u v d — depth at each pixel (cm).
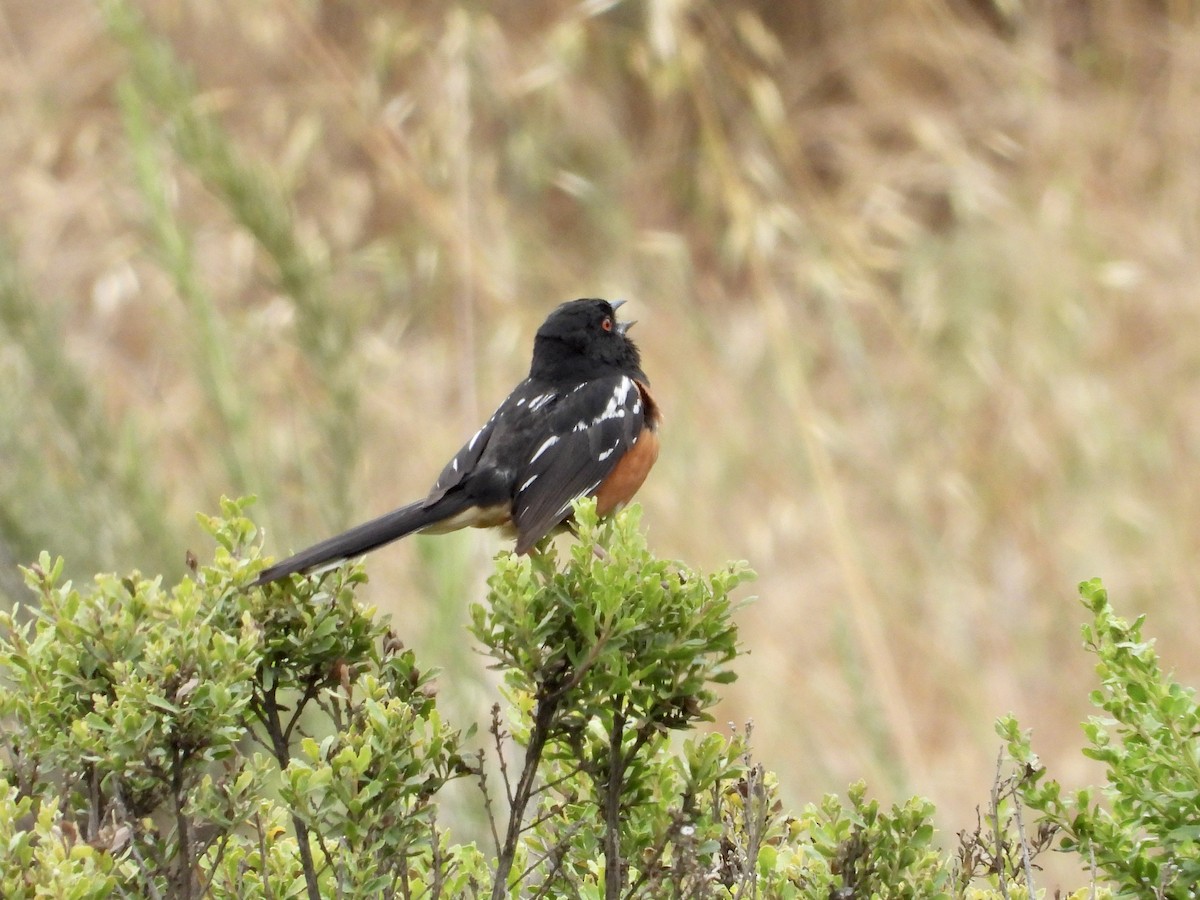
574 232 1490
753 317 1357
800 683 1034
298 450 923
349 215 1304
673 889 461
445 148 1112
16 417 902
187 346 1030
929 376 1255
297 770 429
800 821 503
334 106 1253
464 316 1069
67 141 1390
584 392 768
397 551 1026
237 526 507
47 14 1552
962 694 1035
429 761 446
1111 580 1145
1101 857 459
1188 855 450
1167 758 439
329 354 919
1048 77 1500
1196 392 1254
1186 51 1484
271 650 490
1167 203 1405
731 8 1589
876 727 923
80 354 1187
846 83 1645
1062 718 1081
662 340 1285
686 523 1161
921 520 1161
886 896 466
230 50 1450
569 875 472
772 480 1220
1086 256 1341
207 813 442
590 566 456
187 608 453
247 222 909
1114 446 1207
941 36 1570
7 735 459
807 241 1177
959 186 1438
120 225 1324
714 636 456
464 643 880
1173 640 1117
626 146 1516
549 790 548
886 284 1516
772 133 1213
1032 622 1131
